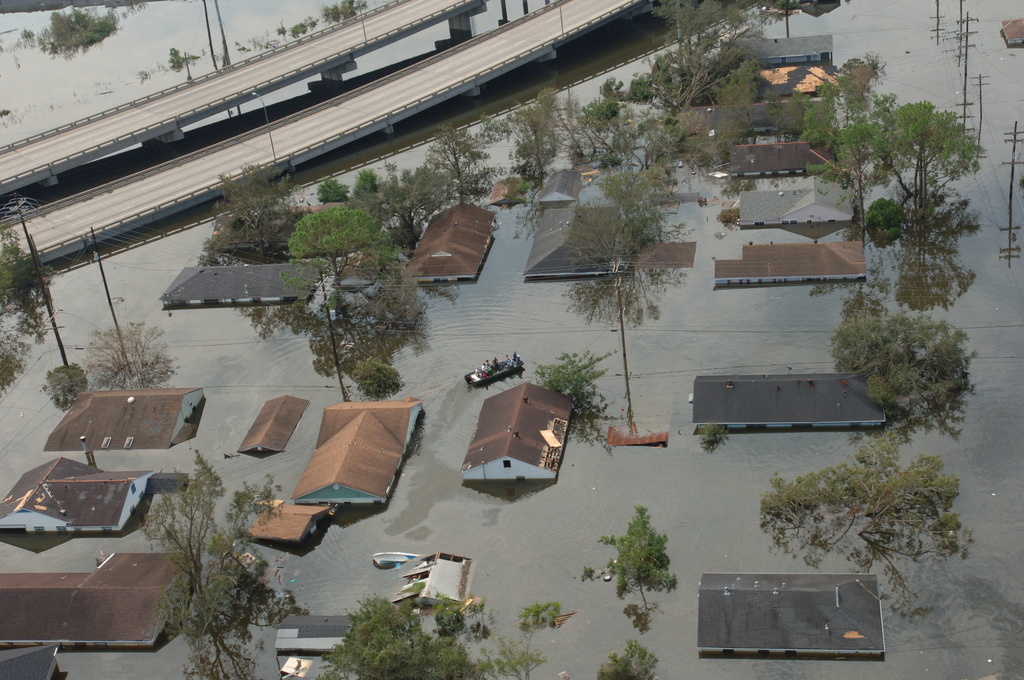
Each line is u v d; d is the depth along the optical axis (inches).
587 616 4325.8
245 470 5388.8
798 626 4057.6
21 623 4488.2
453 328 6387.8
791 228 6988.2
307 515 4950.8
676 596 4377.5
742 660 4072.3
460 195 7844.5
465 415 5590.6
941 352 5255.9
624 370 5797.2
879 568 4416.8
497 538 4776.1
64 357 6254.9
